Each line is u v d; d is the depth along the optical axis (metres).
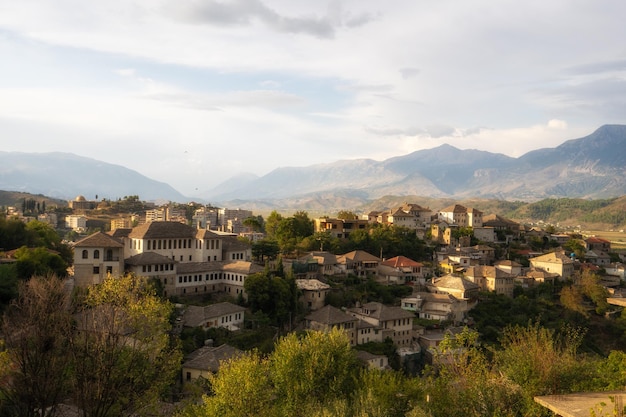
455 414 44.47
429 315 155.25
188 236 148.00
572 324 163.38
